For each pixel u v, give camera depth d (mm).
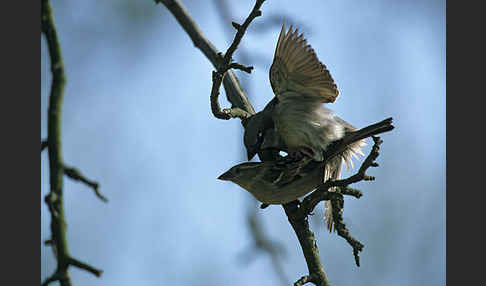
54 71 6070
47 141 5879
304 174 10312
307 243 9547
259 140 10836
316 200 9031
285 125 10844
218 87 9844
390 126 10203
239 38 8859
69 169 5816
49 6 6289
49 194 5703
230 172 10078
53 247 5664
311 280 9273
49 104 5961
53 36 6191
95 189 5832
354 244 8531
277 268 10711
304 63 10117
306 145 10797
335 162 11078
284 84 10664
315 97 10797
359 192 8602
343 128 10938
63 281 5566
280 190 10086
